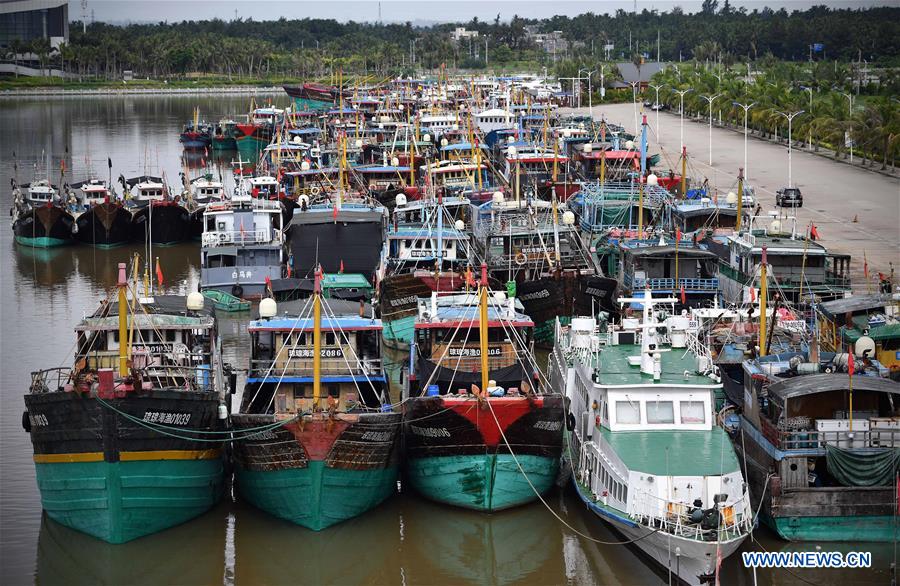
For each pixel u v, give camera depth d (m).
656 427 52.50
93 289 98.62
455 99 199.25
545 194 116.94
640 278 80.00
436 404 52.09
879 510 50.00
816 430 50.91
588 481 53.88
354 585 49.84
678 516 46.44
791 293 75.62
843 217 119.81
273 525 53.44
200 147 193.50
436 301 64.50
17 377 73.75
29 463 60.28
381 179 127.75
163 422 49.78
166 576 50.44
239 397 67.12
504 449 52.47
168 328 56.72
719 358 60.91
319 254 88.62
